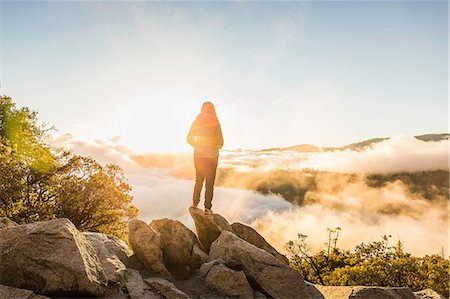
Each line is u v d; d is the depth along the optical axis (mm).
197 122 7977
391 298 6414
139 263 6848
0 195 19391
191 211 8219
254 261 6789
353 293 6430
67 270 4922
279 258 9203
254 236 9352
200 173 8141
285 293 6410
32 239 5129
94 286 5004
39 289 4852
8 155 20891
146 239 6949
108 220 23516
